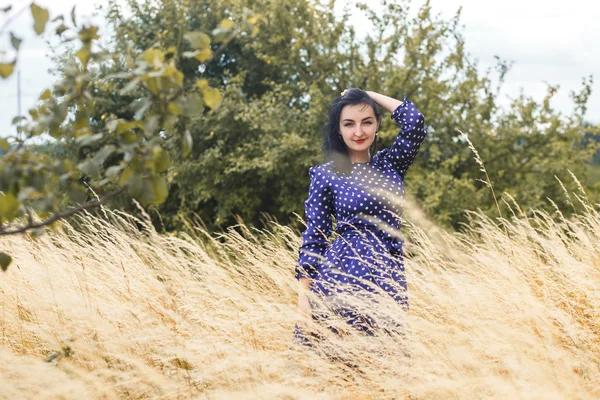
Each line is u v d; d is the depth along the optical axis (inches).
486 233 166.9
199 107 60.5
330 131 122.8
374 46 432.8
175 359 108.7
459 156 430.9
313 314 114.3
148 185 61.0
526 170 438.6
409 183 390.0
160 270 136.4
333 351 107.7
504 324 109.3
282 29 422.3
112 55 62.1
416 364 99.3
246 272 149.5
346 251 115.7
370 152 131.2
